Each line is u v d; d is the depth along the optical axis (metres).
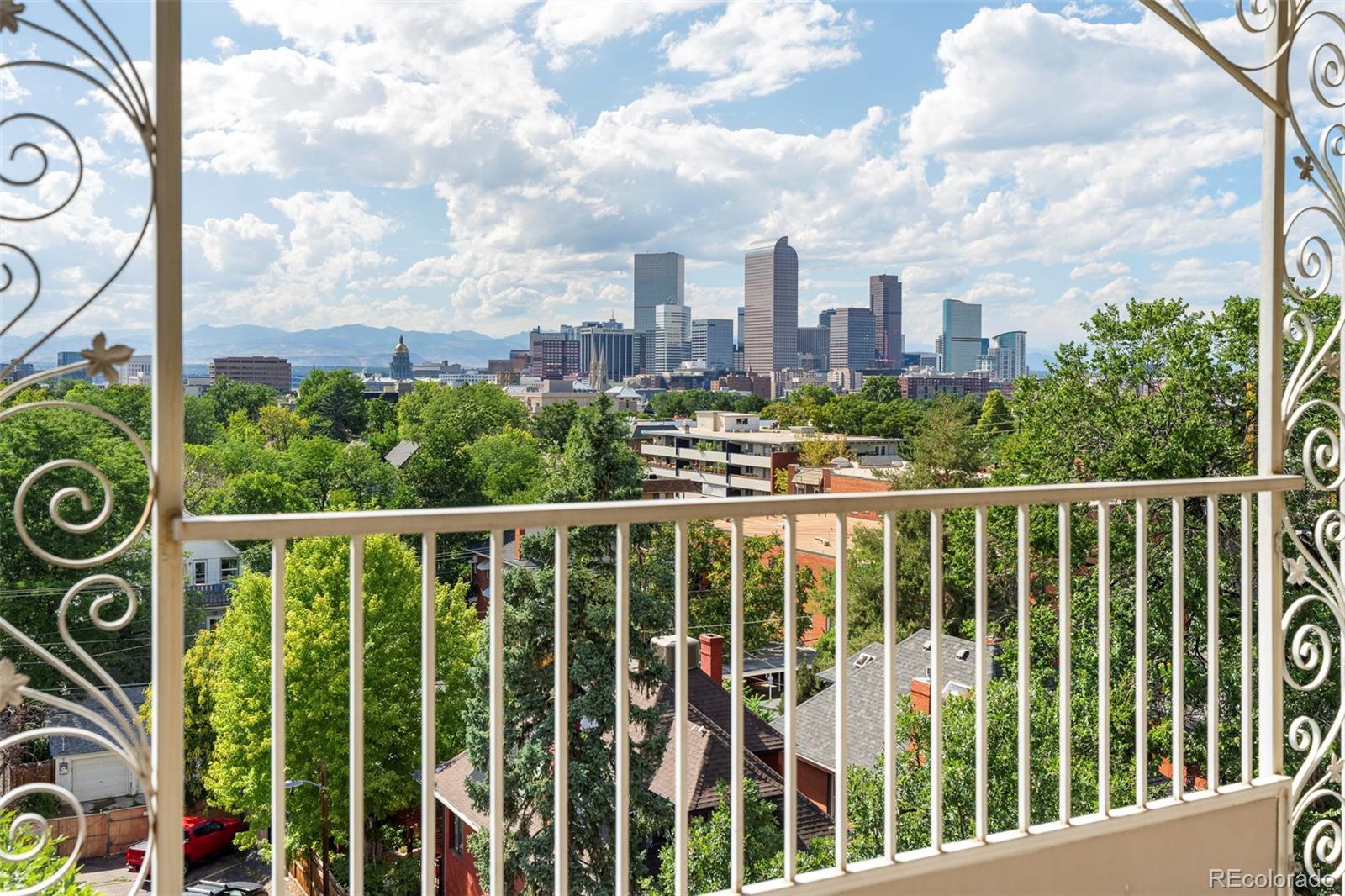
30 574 19.05
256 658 17.89
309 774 17.67
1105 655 2.71
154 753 1.75
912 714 11.23
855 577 30.91
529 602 11.84
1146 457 17.16
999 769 10.73
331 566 18.09
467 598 28.09
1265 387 3.10
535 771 11.40
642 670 11.81
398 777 18.09
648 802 11.23
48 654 1.70
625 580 2.07
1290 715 13.54
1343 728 3.15
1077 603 16.19
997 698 11.19
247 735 17.78
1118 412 18.05
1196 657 15.80
